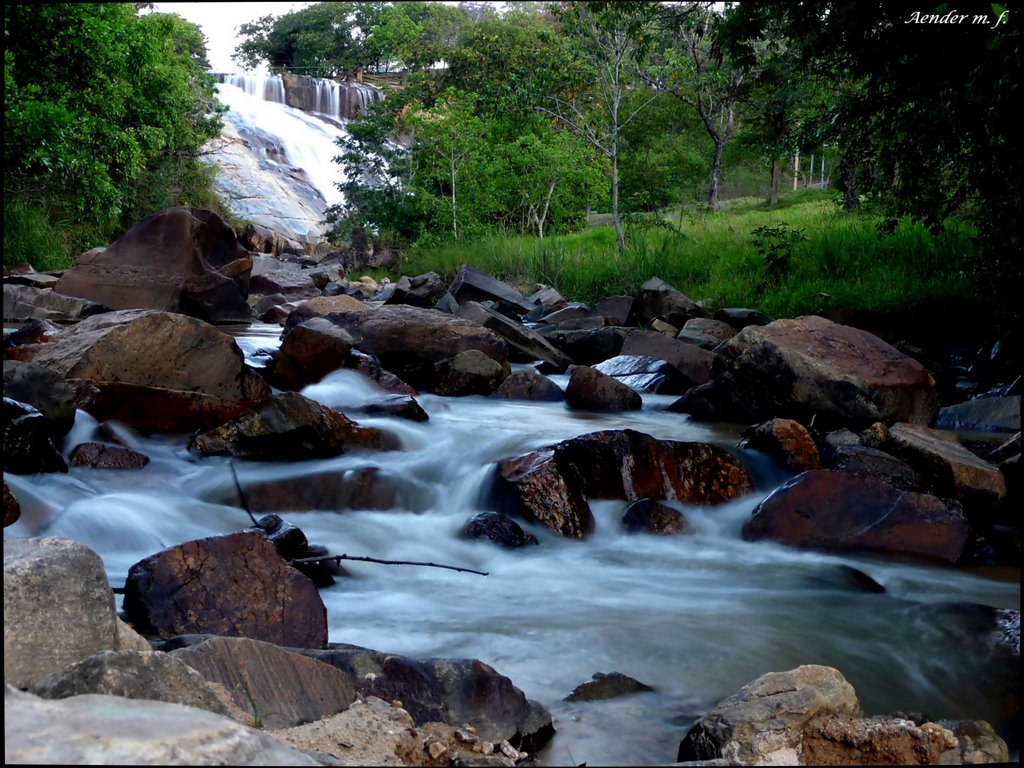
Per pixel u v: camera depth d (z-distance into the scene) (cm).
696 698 380
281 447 720
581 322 1521
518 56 4188
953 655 440
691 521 661
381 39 4981
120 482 642
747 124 3850
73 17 1453
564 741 336
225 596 398
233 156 3888
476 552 588
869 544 603
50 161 1530
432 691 329
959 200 1299
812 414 930
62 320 1414
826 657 434
